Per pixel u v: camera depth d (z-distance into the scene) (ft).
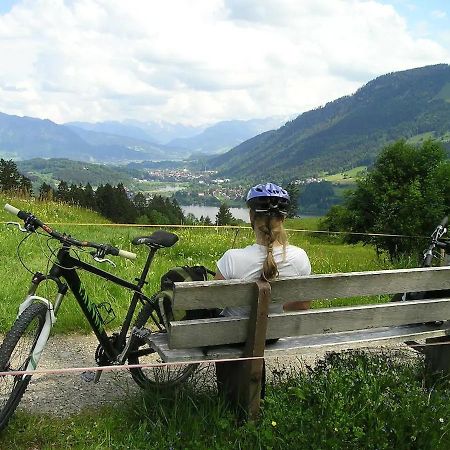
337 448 9.85
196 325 9.96
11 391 10.32
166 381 12.01
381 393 11.55
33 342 10.50
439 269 11.70
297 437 10.00
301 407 10.97
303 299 10.62
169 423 10.21
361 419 10.62
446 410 11.21
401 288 11.42
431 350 13.14
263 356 10.32
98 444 10.03
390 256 39.22
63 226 39.58
